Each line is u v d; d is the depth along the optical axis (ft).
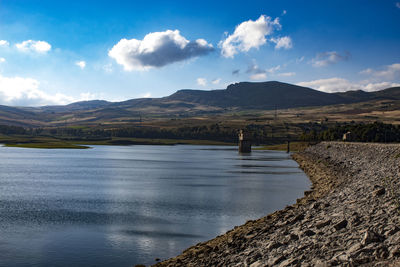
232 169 531.50
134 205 249.14
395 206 104.53
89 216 213.87
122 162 652.89
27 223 195.62
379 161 358.43
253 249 106.22
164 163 639.35
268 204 253.03
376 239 79.51
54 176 426.51
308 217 126.11
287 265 83.46
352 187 188.65
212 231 182.09
